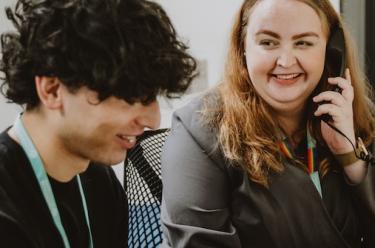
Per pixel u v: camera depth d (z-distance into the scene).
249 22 0.96
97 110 0.59
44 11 0.59
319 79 1.01
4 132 0.70
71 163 0.69
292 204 0.95
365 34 1.46
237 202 0.97
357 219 1.04
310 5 0.92
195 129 0.99
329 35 1.02
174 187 0.95
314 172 1.03
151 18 0.61
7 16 0.68
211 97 1.06
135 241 1.02
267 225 0.94
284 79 0.95
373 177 1.02
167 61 0.61
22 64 0.61
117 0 0.59
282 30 0.91
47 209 0.70
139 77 0.58
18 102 0.65
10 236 0.62
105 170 0.86
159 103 0.64
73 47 0.57
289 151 1.00
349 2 1.44
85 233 0.79
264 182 0.95
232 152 0.96
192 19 1.69
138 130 0.63
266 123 1.00
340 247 0.96
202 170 0.96
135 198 1.08
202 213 0.92
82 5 0.58
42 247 0.69
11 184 0.66
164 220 0.95
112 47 0.57
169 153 1.00
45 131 0.65
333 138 1.03
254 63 0.96
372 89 1.37
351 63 1.08
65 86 0.58
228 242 0.91
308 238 0.95
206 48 1.69
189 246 0.90
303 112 1.07
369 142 1.12
